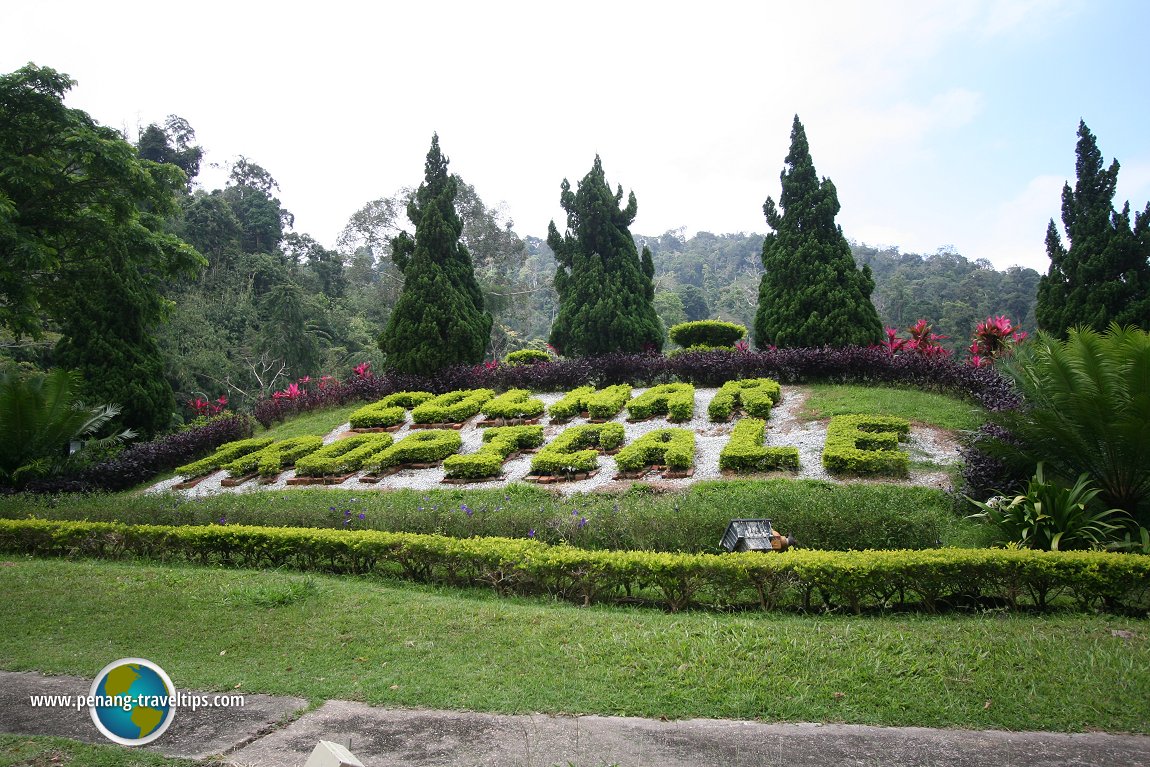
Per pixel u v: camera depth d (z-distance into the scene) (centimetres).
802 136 1609
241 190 4875
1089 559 609
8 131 1483
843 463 986
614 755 407
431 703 474
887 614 629
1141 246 1273
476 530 820
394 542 768
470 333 1695
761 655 521
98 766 396
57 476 1256
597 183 1750
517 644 564
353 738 432
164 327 3178
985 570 619
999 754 401
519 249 4300
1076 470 844
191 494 1230
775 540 702
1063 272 1370
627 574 662
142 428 1534
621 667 515
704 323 1745
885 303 5197
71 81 1513
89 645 584
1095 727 427
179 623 628
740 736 425
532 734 432
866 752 405
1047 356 842
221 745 425
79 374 1373
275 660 551
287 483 1223
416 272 1717
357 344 4178
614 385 1470
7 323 1736
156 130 4216
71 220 1619
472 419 1420
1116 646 521
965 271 6425
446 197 1789
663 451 1097
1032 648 520
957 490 881
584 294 1742
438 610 643
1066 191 1400
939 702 455
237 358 3553
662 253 8906
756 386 1361
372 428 1444
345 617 632
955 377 1272
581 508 916
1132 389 750
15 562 862
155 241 1717
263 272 4122
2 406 1206
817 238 1579
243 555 854
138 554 884
